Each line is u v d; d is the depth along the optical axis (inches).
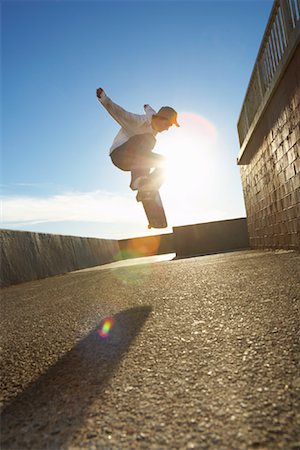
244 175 422.6
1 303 183.3
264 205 340.5
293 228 254.5
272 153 282.7
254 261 214.7
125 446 35.6
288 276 128.0
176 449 34.0
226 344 63.4
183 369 54.4
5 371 65.4
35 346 81.4
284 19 209.3
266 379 46.6
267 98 259.6
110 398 47.4
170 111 138.5
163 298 123.0
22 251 392.8
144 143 141.4
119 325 89.9
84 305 133.8
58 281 309.1
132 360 61.7
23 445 38.3
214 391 45.4
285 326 68.5
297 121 214.4
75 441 37.7
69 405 46.9
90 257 641.0
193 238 684.7
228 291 116.9
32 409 47.3
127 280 217.0
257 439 33.9
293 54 201.5
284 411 38.1
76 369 61.2
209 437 35.3
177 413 40.9
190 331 75.1
